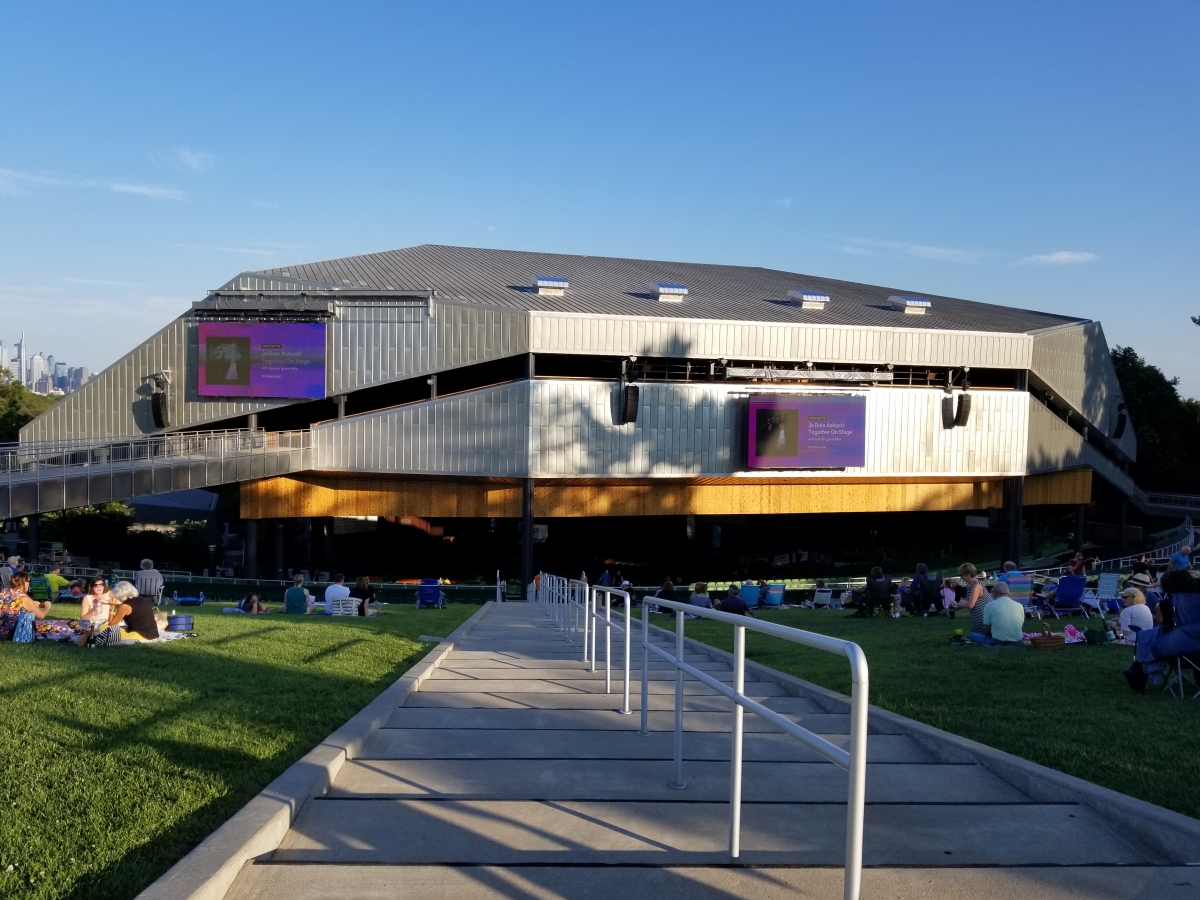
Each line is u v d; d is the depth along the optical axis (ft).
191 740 19.33
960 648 41.39
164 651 34.14
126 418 141.79
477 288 149.59
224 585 127.34
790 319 147.84
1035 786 17.08
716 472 142.61
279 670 30.30
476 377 153.79
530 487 137.39
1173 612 27.48
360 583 76.48
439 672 33.22
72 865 12.33
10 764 17.01
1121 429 194.80
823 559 196.13
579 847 13.80
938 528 210.59
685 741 21.48
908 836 14.55
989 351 153.99
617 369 155.94
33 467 108.99
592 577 172.04
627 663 25.00
